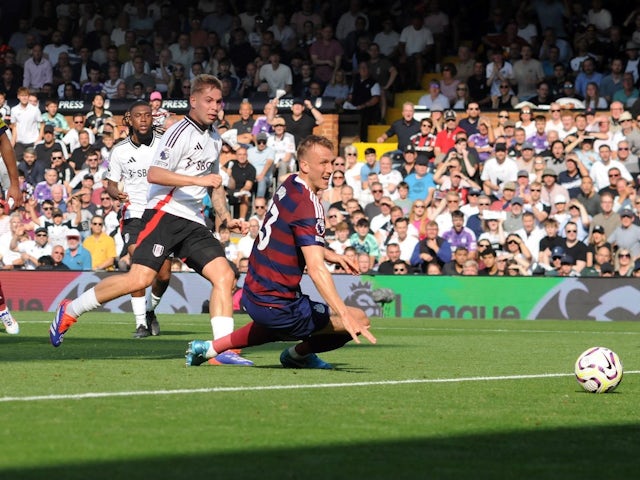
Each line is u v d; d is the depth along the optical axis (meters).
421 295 26.95
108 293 12.21
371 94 34.97
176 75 36.56
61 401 8.36
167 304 27.48
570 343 17.30
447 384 10.26
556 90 33.59
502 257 27.39
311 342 11.30
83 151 32.78
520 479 5.74
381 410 8.23
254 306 11.05
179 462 6.01
